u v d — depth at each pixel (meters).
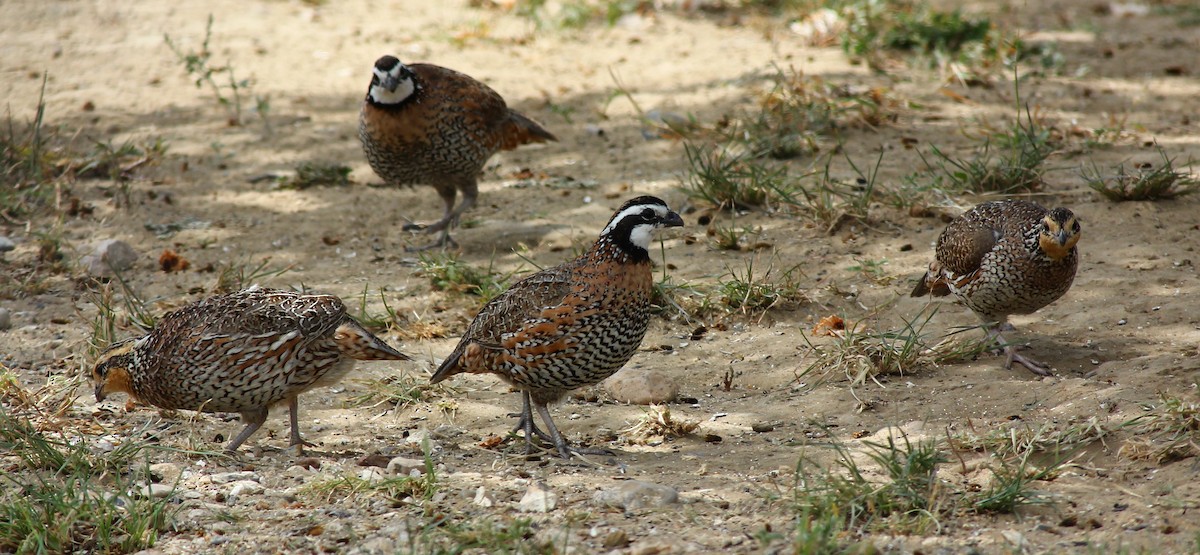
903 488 7.80
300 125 18.48
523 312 9.17
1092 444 8.62
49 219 15.11
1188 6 25.67
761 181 15.11
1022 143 15.80
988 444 8.77
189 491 8.45
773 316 12.16
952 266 10.91
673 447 9.48
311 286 13.22
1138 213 13.76
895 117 17.78
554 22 23.41
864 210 14.16
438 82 13.88
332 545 7.54
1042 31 23.28
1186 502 7.52
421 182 14.54
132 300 12.80
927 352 10.85
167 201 15.73
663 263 12.56
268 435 9.98
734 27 23.56
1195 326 10.92
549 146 17.64
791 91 17.91
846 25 22.00
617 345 9.27
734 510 7.87
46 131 17.86
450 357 9.80
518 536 7.32
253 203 15.80
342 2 25.14
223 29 22.92
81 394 10.63
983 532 7.40
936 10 23.22
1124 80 19.83
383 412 10.48
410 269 13.72
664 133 17.69
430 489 8.24
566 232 14.52
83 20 23.06
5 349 11.66
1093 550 6.92
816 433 9.55
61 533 7.61
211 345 9.07
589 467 8.99
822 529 7.10
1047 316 11.58
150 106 19.11
